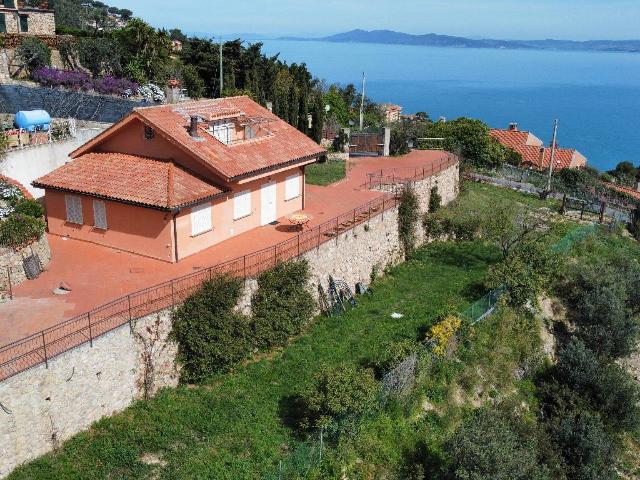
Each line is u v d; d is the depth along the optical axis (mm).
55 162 32625
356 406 19922
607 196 61844
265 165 29188
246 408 20625
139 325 19797
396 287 32375
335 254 29266
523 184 57125
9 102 40375
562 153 82312
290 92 49594
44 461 16953
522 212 46375
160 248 25688
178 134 27578
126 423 19016
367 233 32125
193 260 25969
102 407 18922
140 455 18000
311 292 27516
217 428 19500
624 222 52031
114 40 53844
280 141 32156
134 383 19922
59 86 46719
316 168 44125
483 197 50188
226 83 56781
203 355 21266
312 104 58094
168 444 18562
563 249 39094
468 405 25047
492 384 26875
